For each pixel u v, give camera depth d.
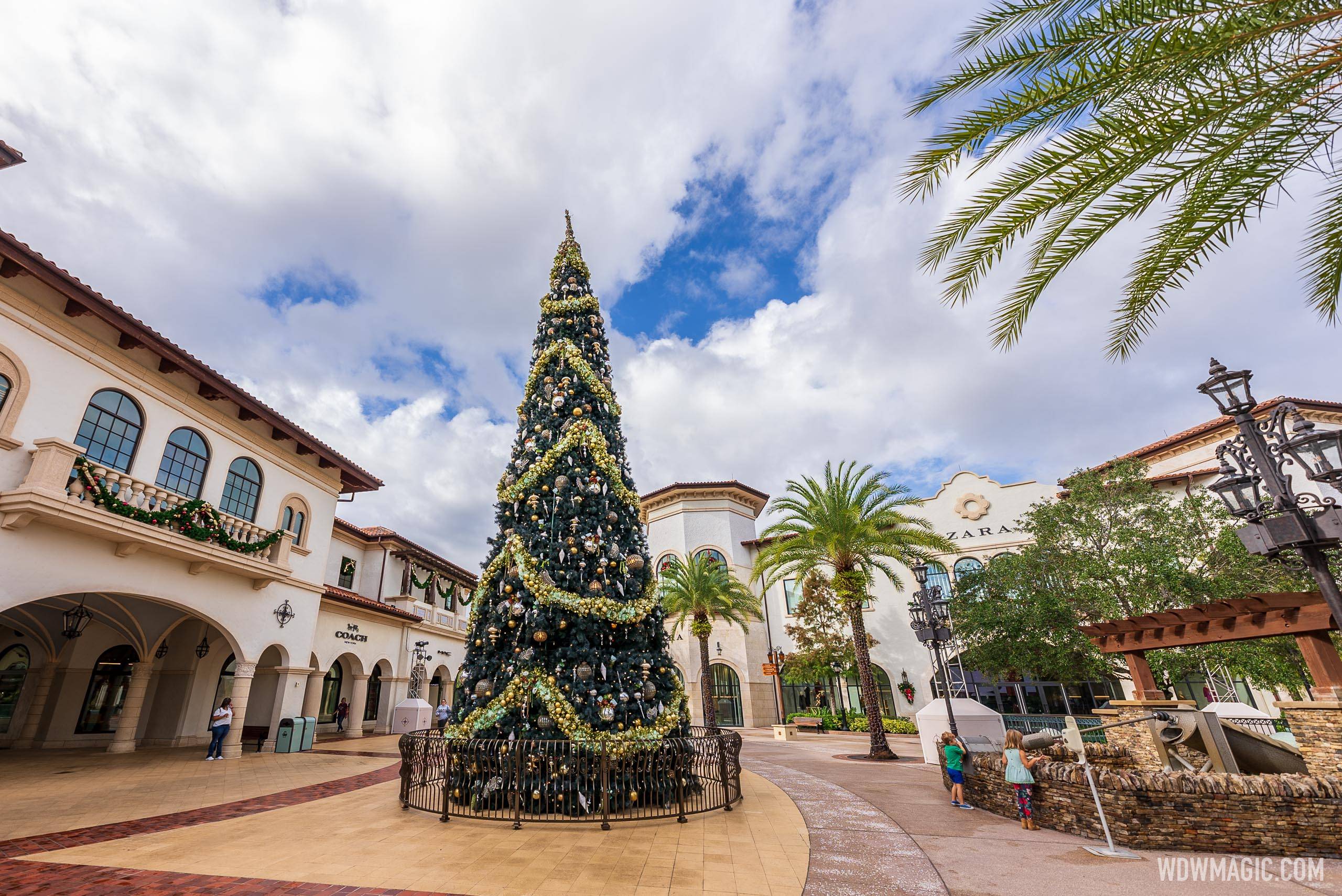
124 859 6.05
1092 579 18.69
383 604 24.36
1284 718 8.14
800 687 30.38
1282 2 4.70
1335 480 5.07
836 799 9.60
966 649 22.06
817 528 18.72
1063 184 5.76
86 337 11.98
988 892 5.28
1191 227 5.89
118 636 17.31
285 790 10.23
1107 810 6.95
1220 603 8.84
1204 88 5.27
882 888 5.35
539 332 12.24
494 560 9.66
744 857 6.20
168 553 12.92
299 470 18.09
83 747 16.22
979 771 9.10
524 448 10.65
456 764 8.47
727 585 25.97
